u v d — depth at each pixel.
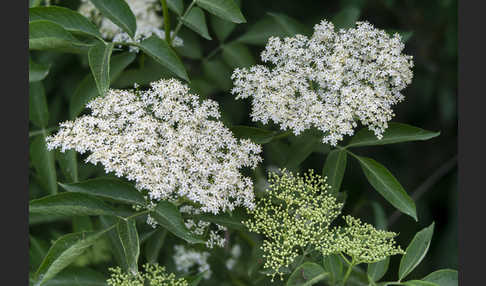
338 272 0.84
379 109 0.87
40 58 0.94
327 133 0.89
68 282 0.84
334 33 0.90
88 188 0.83
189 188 0.85
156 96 0.87
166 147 0.84
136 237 0.82
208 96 0.94
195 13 0.89
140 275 0.85
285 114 0.87
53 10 0.85
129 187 0.84
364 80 0.89
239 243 0.94
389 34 0.90
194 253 0.93
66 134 0.85
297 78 0.88
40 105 0.91
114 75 0.89
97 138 0.84
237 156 0.86
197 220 0.88
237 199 0.86
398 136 0.87
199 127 0.87
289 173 0.89
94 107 0.86
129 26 0.86
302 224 0.85
